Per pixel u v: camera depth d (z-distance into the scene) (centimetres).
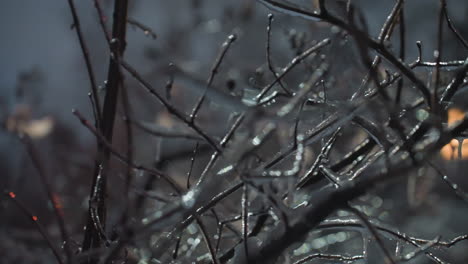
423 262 155
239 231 176
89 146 593
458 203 415
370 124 132
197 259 159
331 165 160
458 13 634
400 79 141
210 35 545
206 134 118
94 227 145
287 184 150
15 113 331
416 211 344
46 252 261
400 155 118
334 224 134
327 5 142
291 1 130
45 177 115
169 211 111
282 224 120
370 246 145
